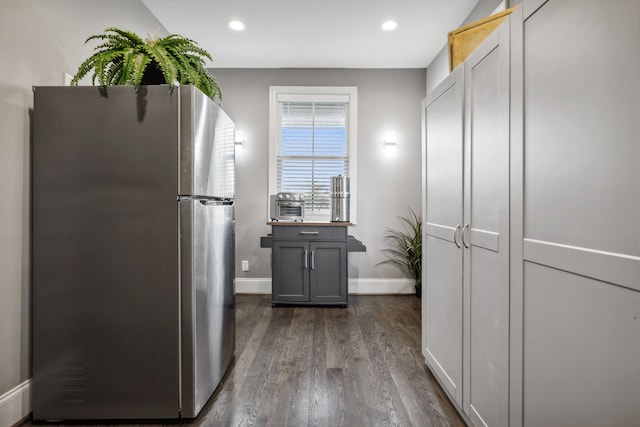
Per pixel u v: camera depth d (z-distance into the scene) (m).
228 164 2.07
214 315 1.83
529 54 1.09
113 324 1.60
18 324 1.62
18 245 1.61
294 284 3.47
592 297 0.86
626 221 0.76
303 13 2.91
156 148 1.59
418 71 4.03
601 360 0.83
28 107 1.67
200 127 1.66
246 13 2.90
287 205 3.64
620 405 0.78
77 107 1.60
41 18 1.75
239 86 3.99
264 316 3.19
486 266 1.37
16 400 1.59
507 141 1.22
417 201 4.04
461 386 1.60
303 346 2.49
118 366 1.60
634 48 0.74
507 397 1.22
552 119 0.99
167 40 1.86
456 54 1.80
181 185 1.59
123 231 1.60
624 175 0.77
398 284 4.02
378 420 1.62
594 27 0.84
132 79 1.61
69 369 1.60
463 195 1.58
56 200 1.60
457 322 1.64
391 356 2.32
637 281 0.73
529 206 1.10
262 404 1.75
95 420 1.62
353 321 3.05
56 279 1.60
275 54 3.66
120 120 1.59
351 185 4.01
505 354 1.24
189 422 1.61
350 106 4.02
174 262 1.59
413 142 4.03
